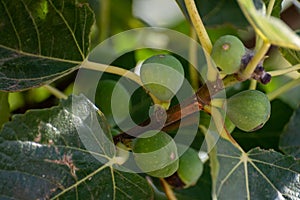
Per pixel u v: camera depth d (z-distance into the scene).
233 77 0.85
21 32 0.88
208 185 1.11
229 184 0.88
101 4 1.20
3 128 0.82
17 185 0.82
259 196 0.89
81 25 0.88
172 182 0.97
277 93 1.01
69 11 0.88
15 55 0.88
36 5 0.87
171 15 1.29
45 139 0.83
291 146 1.09
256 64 0.83
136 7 1.27
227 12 1.12
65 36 0.88
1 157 0.82
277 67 1.11
